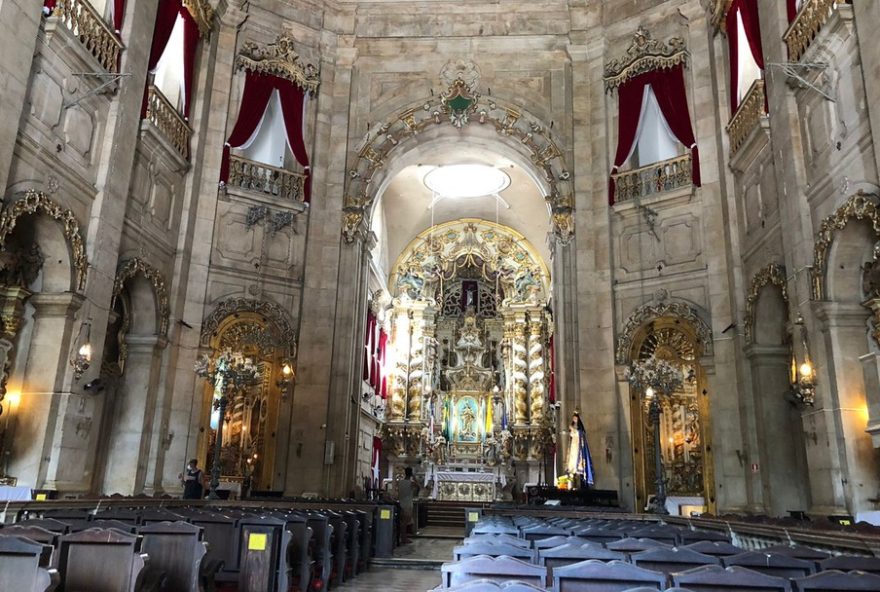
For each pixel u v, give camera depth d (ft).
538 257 98.58
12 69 34.04
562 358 58.70
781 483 45.37
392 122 65.21
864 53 32.81
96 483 47.01
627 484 54.39
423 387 96.27
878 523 29.91
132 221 48.08
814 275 37.42
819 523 27.37
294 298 59.88
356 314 61.87
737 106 51.16
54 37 37.96
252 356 58.75
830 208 36.81
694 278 54.60
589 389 57.41
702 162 55.31
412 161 70.79
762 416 46.39
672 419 57.36
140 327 51.16
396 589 29.60
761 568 14.07
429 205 95.30
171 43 54.54
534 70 65.57
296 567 25.07
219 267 57.11
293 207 61.05
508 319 98.07
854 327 35.78
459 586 10.82
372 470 86.69
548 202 63.36
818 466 36.47
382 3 67.46
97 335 42.06
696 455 56.65
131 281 49.88
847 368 35.40
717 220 53.62
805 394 37.29
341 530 31.40
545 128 63.93
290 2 64.95
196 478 42.91
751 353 47.34
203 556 18.35
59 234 39.27
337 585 30.53
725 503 49.03
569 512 42.63
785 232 41.11
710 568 11.94
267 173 61.00
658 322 55.98
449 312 104.99
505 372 97.96
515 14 66.54
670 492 55.93
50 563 14.01
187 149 56.29
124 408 49.62
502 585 10.66
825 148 37.58
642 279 57.31
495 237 99.55
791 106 41.14
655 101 59.88
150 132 48.83
